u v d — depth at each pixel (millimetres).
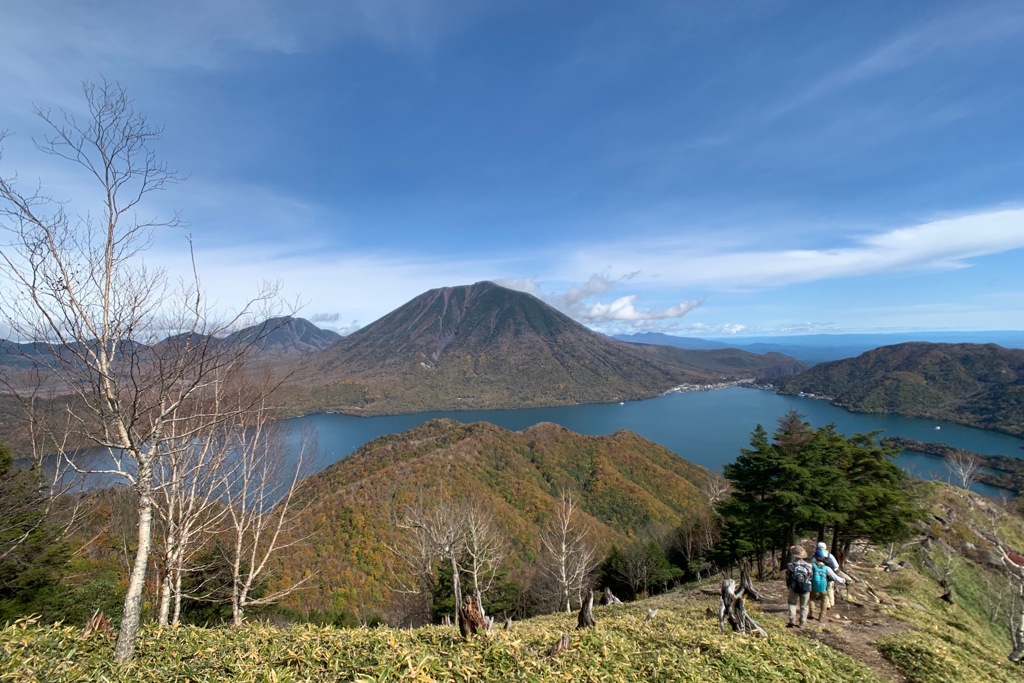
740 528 27266
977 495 37688
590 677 6379
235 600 12953
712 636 9094
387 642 6738
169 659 6121
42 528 13906
